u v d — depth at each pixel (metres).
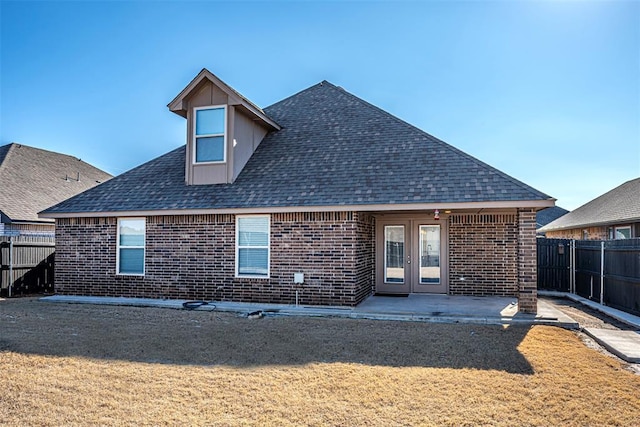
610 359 6.90
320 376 5.96
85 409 4.88
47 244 16.91
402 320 9.99
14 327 9.02
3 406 4.96
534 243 10.05
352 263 11.15
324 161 12.68
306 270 11.46
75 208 13.33
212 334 8.44
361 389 5.48
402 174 11.45
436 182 10.91
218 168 12.81
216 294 12.20
